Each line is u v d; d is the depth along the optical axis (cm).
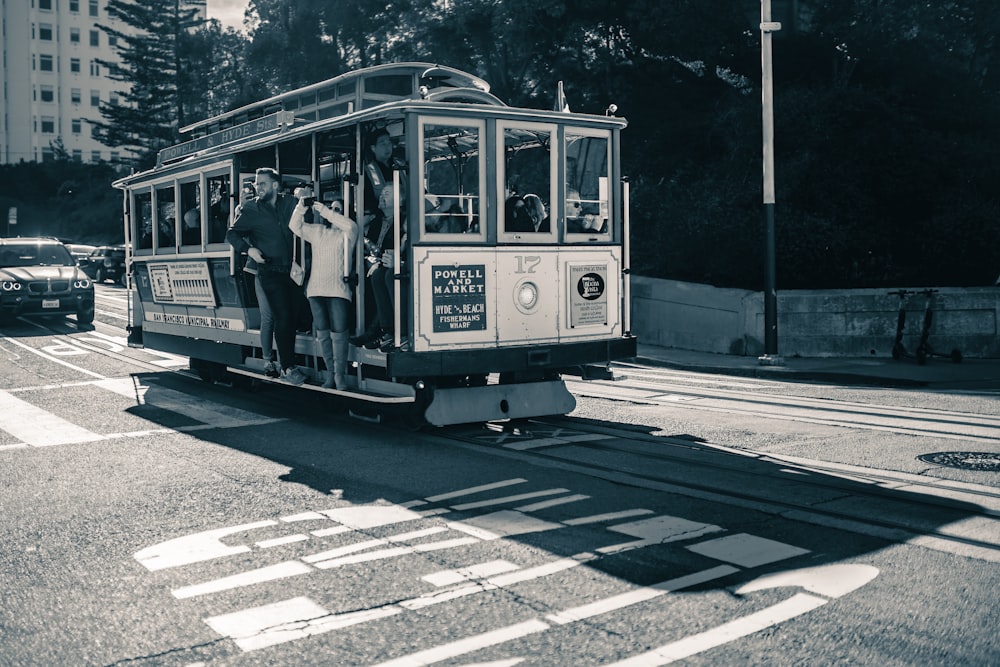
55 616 483
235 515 666
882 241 2203
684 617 468
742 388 1360
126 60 6831
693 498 696
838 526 620
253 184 1116
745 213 2128
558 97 1022
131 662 426
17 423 1071
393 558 564
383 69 1020
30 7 9638
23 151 9706
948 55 2406
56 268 2359
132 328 1620
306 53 4394
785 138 2280
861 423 1027
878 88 2330
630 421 1052
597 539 596
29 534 627
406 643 441
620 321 1061
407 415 997
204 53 6788
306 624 465
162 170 1413
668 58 2595
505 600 493
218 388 1374
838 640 439
